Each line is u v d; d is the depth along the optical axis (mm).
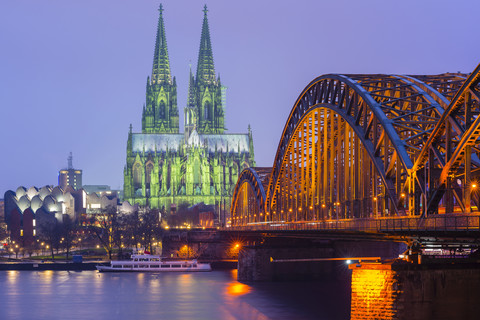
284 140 146750
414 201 73812
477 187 67312
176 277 187375
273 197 155250
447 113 66688
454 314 70188
